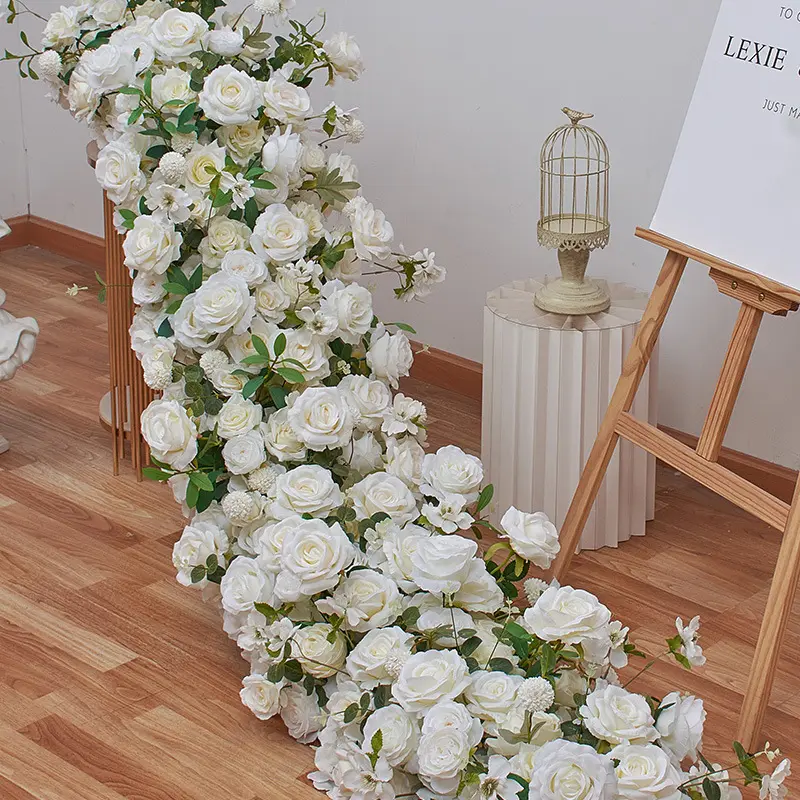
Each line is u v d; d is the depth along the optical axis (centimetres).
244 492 229
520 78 329
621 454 282
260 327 244
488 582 214
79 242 462
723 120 233
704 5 290
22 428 337
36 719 226
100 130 276
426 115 352
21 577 270
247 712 230
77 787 210
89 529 290
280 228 246
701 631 259
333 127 273
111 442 331
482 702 200
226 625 230
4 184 471
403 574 218
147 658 245
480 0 330
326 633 213
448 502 224
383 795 203
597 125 318
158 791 210
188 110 247
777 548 291
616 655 206
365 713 206
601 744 194
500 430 286
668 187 245
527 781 186
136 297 250
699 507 308
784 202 222
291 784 213
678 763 196
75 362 378
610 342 275
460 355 366
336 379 255
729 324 307
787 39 221
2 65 459
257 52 267
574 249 276
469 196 350
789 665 250
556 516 286
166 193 246
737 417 314
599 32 311
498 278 351
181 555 233
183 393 250
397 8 349
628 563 283
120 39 262
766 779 185
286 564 208
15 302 423
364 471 244
